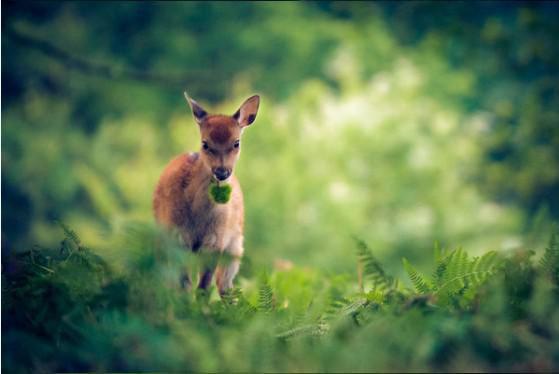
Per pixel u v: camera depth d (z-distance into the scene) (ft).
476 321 14.71
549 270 17.11
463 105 72.08
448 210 58.90
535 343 14.40
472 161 67.21
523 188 68.49
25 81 77.51
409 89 66.23
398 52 74.28
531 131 69.31
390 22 73.15
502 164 69.26
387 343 14.37
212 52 79.10
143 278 16.02
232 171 25.13
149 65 81.15
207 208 24.93
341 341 14.96
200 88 76.33
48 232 62.44
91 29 81.92
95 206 63.21
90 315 15.43
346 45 74.43
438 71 71.61
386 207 60.39
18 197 68.08
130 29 82.48
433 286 17.74
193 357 14.43
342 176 60.80
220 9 80.64
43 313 15.61
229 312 16.80
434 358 14.26
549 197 69.41
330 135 62.34
